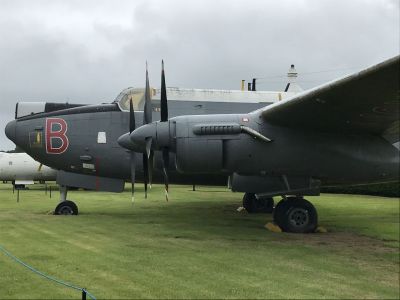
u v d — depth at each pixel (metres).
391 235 9.59
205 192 23.47
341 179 10.19
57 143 12.46
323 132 9.88
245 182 9.99
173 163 10.62
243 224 11.05
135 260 6.80
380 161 10.09
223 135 9.45
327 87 7.79
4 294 5.11
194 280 5.73
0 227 10.03
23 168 28.69
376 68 6.96
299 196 10.21
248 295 5.14
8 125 12.77
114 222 11.05
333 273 6.19
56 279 5.73
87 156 12.49
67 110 12.74
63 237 8.76
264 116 9.39
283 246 8.17
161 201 17.75
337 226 10.98
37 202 17.28
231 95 13.36
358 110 8.75
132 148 10.45
